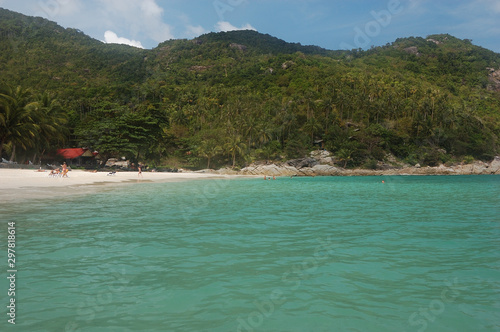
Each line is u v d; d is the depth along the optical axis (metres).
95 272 8.12
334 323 5.64
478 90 195.00
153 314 5.89
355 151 111.44
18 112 57.00
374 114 132.00
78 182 38.09
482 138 127.69
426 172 109.44
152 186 38.31
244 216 17.36
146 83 176.38
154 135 85.44
